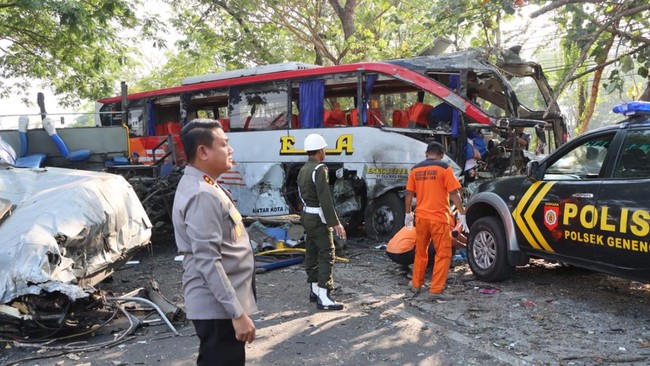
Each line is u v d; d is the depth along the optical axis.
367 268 7.84
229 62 18.17
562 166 6.02
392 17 15.35
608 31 8.00
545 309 5.62
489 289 6.39
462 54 9.34
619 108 5.35
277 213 11.18
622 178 5.18
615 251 5.11
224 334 2.77
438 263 6.11
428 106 9.97
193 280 2.75
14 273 4.65
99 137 10.23
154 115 14.22
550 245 5.88
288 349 4.77
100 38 16.50
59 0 14.54
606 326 5.09
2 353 4.71
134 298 5.49
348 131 10.07
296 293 6.61
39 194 5.68
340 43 18.50
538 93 10.61
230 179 11.95
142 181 9.75
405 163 9.43
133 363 4.50
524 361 4.35
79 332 5.13
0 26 17.27
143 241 6.63
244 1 17.42
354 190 10.30
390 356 4.57
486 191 6.82
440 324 5.32
